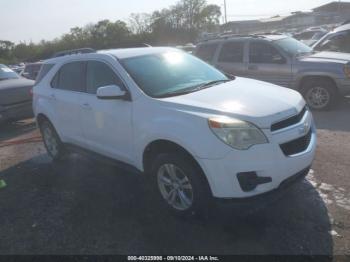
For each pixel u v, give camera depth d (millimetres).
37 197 4957
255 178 3459
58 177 5586
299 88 8422
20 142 7902
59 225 4180
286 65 8430
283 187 3635
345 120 7363
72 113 5316
